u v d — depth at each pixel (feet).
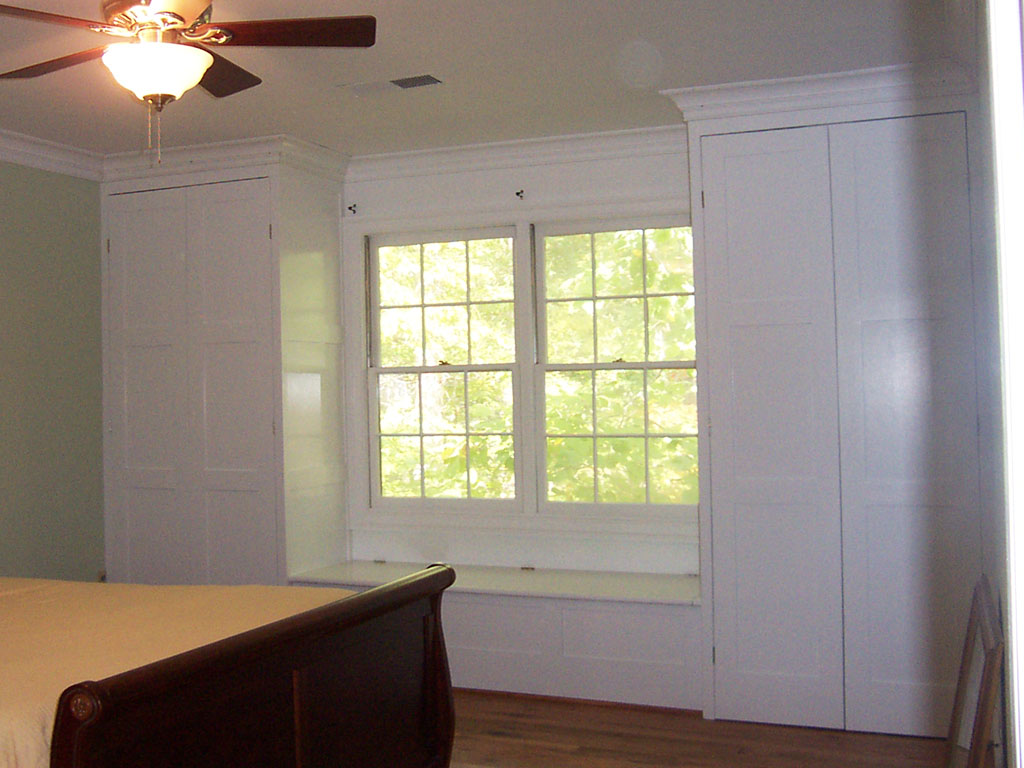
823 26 10.48
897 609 12.14
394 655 8.86
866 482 12.26
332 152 15.70
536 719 12.93
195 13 7.29
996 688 8.20
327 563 16.01
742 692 12.73
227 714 6.88
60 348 15.48
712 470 12.86
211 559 15.51
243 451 15.28
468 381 16.05
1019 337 4.37
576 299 15.42
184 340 15.69
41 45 10.58
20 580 10.87
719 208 12.84
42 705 6.40
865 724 12.25
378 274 16.63
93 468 16.08
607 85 12.39
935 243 12.02
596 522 15.14
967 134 11.88
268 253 15.07
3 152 14.38
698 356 12.93
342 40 7.56
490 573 15.14
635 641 13.32
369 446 16.55
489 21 10.14
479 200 15.70
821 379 12.44
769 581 12.64
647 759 11.45
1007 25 4.37
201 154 15.29
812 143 12.48
